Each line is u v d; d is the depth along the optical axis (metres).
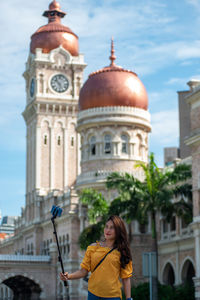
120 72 80.38
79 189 78.25
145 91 81.56
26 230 107.56
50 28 117.94
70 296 79.62
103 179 75.94
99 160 78.00
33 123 116.75
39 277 88.31
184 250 61.59
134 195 49.41
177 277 62.66
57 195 96.56
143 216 48.94
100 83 79.19
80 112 80.50
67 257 85.25
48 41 116.62
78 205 84.44
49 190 112.06
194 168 50.06
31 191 112.38
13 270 87.38
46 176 112.62
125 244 9.31
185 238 60.84
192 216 50.28
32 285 90.38
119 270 9.29
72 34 118.94
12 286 93.12
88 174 77.75
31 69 116.88
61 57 116.56
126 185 49.66
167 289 49.59
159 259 67.25
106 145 78.62
